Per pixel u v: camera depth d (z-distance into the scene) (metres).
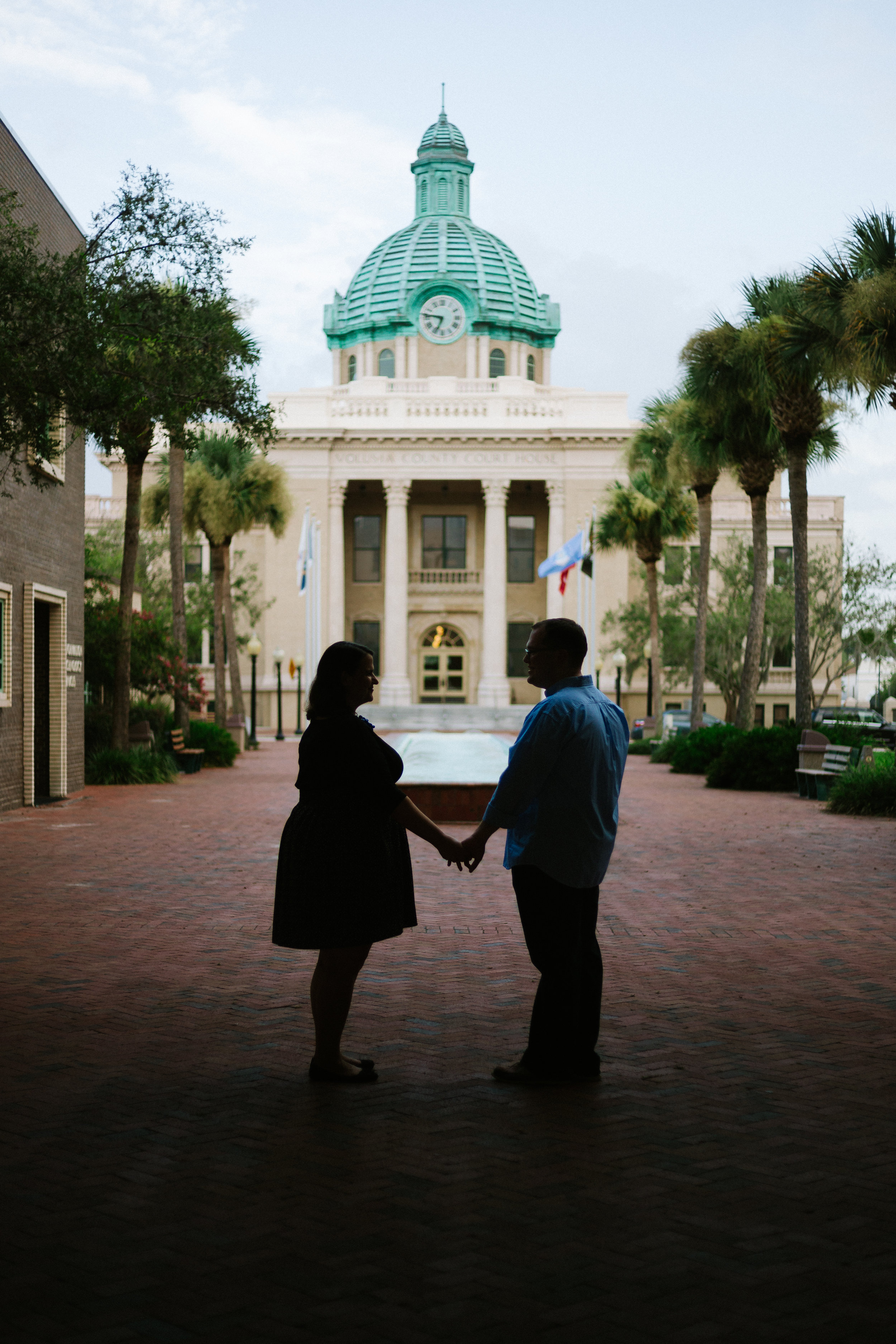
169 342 12.59
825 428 27.12
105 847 14.16
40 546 19.61
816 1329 3.26
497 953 8.29
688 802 21.12
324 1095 5.23
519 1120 4.90
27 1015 6.62
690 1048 5.99
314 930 5.28
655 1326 3.27
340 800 5.34
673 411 30.47
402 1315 3.32
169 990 7.21
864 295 17.17
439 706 59.50
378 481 63.88
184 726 29.16
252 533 61.59
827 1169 4.37
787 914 9.88
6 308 11.05
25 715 18.97
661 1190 4.18
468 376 69.38
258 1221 3.91
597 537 43.41
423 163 74.81
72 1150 4.55
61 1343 3.17
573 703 5.31
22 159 17.75
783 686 60.16
